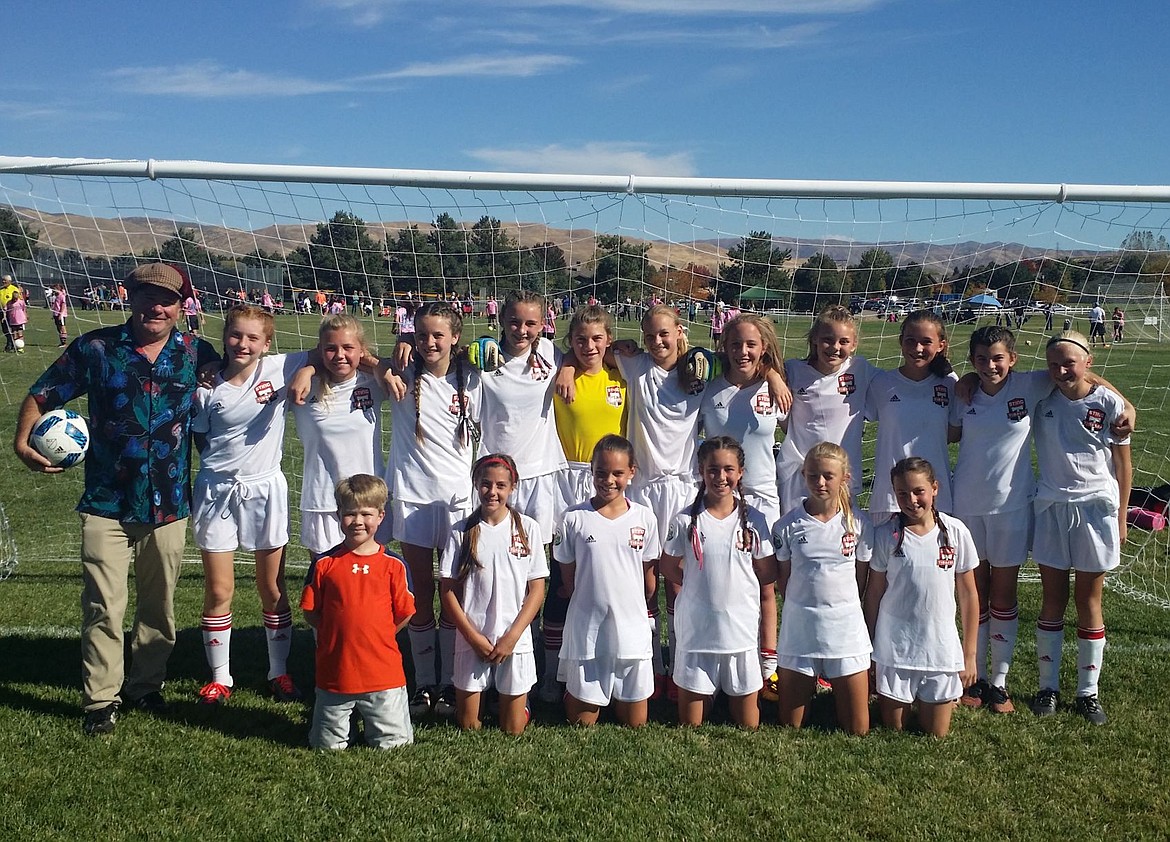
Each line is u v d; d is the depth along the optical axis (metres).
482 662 3.54
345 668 3.30
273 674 3.94
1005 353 3.78
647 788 3.07
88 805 2.91
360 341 3.88
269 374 3.86
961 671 3.53
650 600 4.02
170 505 3.56
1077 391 3.78
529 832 2.80
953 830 2.83
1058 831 2.83
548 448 4.05
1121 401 3.74
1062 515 3.79
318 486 3.92
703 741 3.46
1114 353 14.89
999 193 4.60
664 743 3.43
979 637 4.01
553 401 4.11
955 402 4.04
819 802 2.99
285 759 3.27
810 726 3.64
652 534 3.71
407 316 5.72
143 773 3.14
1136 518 6.98
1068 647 4.62
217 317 6.52
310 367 3.85
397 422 3.92
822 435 4.09
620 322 5.64
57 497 7.85
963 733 3.56
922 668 3.49
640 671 3.58
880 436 4.12
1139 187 4.53
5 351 16.67
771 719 3.75
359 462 3.94
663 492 4.06
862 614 3.76
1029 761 3.30
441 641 4.05
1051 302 5.71
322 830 2.80
